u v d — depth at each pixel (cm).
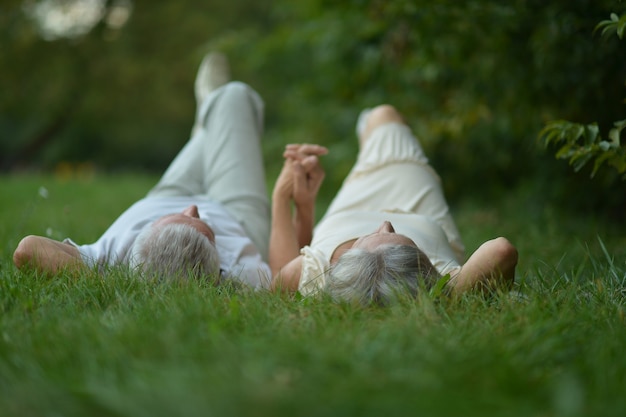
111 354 179
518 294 265
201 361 175
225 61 499
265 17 2183
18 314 221
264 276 314
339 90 835
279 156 1205
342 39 771
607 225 526
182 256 280
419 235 321
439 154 749
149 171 2834
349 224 333
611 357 190
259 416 142
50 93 2189
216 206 370
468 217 691
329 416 143
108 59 2142
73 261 292
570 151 315
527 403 154
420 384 158
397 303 234
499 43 473
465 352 182
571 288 266
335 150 915
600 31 410
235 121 408
